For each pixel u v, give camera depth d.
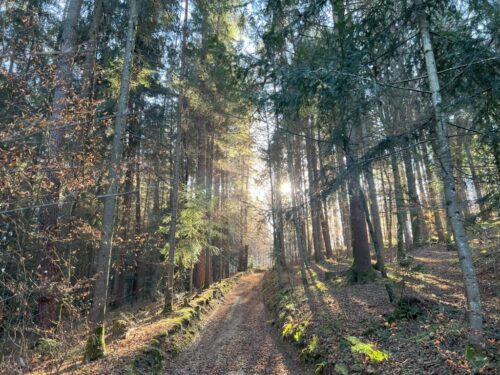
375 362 5.89
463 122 6.71
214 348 10.23
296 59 6.75
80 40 11.11
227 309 17.00
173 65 14.09
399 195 8.38
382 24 6.47
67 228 8.53
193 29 14.43
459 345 5.47
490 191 6.64
